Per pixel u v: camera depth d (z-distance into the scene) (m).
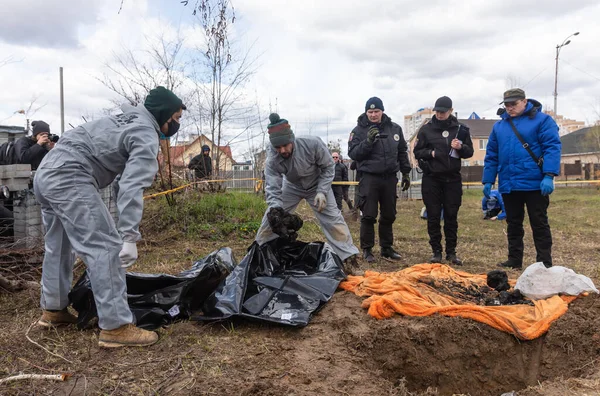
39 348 3.33
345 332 3.64
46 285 3.56
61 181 3.18
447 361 3.63
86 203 3.20
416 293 4.18
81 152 3.23
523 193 5.60
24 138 6.82
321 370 3.06
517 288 4.29
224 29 9.86
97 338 3.47
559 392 2.90
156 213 8.25
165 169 9.59
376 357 3.52
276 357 3.22
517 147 5.46
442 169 6.00
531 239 8.32
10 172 5.72
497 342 3.68
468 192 22.67
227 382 2.84
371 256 6.26
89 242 3.21
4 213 6.03
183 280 4.16
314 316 3.94
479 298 4.30
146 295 3.86
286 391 2.75
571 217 11.60
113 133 3.28
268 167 5.04
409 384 3.58
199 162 10.23
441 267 5.01
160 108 3.40
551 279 4.19
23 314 4.05
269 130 4.56
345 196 12.70
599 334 3.60
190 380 2.86
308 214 10.69
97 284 3.22
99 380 2.87
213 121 10.23
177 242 7.37
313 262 4.83
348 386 2.88
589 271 5.66
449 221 6.21
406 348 3.58
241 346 3.40
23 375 2.83
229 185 12.20
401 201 18.12
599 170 27.39
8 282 4.55
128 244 3.08
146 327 3.66
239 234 7.81
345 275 4.61
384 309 3.88
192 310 4.03
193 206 8.41
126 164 3.18
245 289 3.98
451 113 6.09
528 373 3.63
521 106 5.45
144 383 2.83
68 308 4.18
